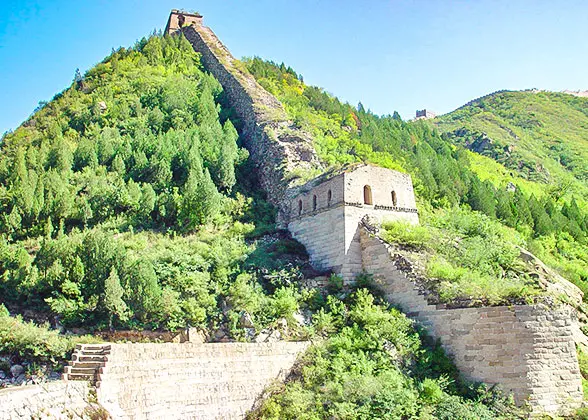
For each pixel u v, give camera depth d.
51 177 51.75
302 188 49.25
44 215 48.50
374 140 77.75
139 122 70.00
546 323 30.12
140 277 36.25
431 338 33.41
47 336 32.88
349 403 27.39
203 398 25.78
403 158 75.12
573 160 156.50
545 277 45.34
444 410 28.05
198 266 40.50
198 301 36.88
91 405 21.19
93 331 35.47
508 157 139.75
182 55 99.44
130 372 23.47
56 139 61.50
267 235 48.56
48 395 19.69
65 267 38.47
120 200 51.06
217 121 73.50
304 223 46.47
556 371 29.55
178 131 66.75
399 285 36.69
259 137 67.81
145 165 58.78
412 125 110.56
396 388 28.69
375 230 40.62
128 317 35.56
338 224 42.06
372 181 44.47
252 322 34.84
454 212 55.31
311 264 43.41
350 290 38.62
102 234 40.31
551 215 76.62
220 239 47.09
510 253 45.59
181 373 25.33
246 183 61.59
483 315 31.33
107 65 90.50
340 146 70.62
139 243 45.28
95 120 71.56
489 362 30.53
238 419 26.83
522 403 28.98
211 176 58.97
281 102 81.69
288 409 27.27
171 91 77.75
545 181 125.38
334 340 32.09
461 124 196.62
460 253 41.88
